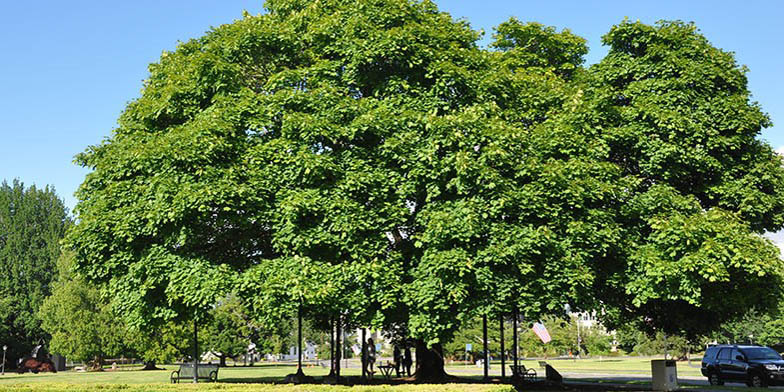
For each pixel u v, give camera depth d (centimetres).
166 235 1728
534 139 1778
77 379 3372
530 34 2252
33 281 6197
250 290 1662
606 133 1908
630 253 1791
